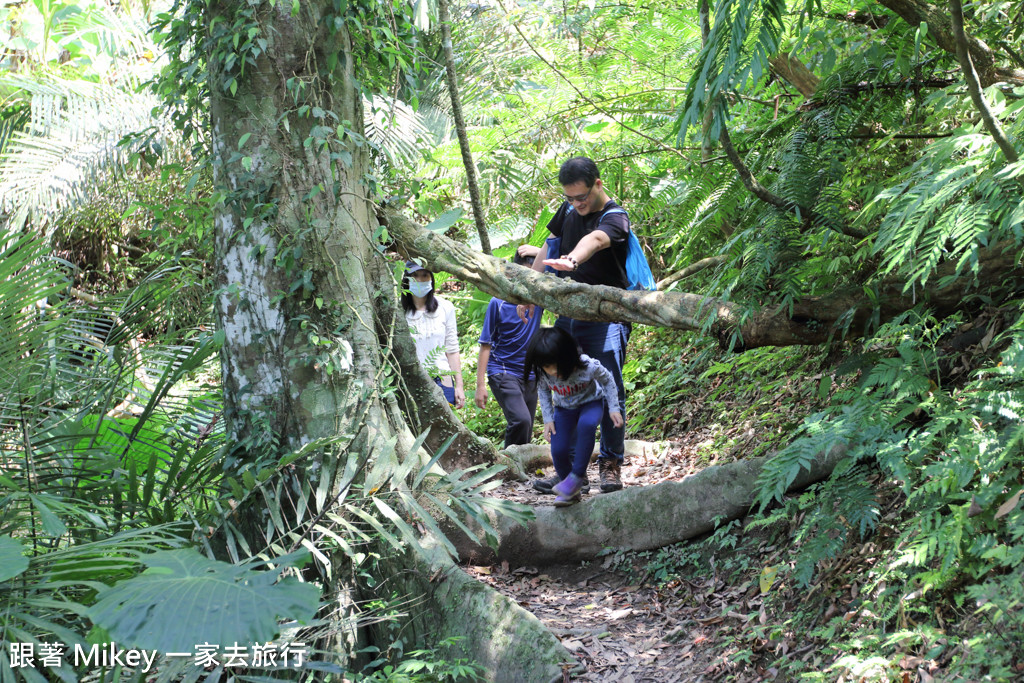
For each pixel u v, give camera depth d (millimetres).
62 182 7863
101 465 3459
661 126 6391
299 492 3449
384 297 4258
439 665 3320
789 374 5672
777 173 4672
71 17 9047
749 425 5410
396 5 4387
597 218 4883
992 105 3229
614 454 5121
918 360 3451
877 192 4125
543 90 6828
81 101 8117
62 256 9258
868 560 3268
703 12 3439
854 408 3461
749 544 4055
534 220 7422
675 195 6059
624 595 4207
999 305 3646
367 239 4141
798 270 3777
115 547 2691
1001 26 3994
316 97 3801
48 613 2572
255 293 3764
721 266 4328
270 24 3719
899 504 3379
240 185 3754
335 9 3846
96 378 3738
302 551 2443
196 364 3506
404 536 3359
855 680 2738
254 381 3783
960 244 2900
